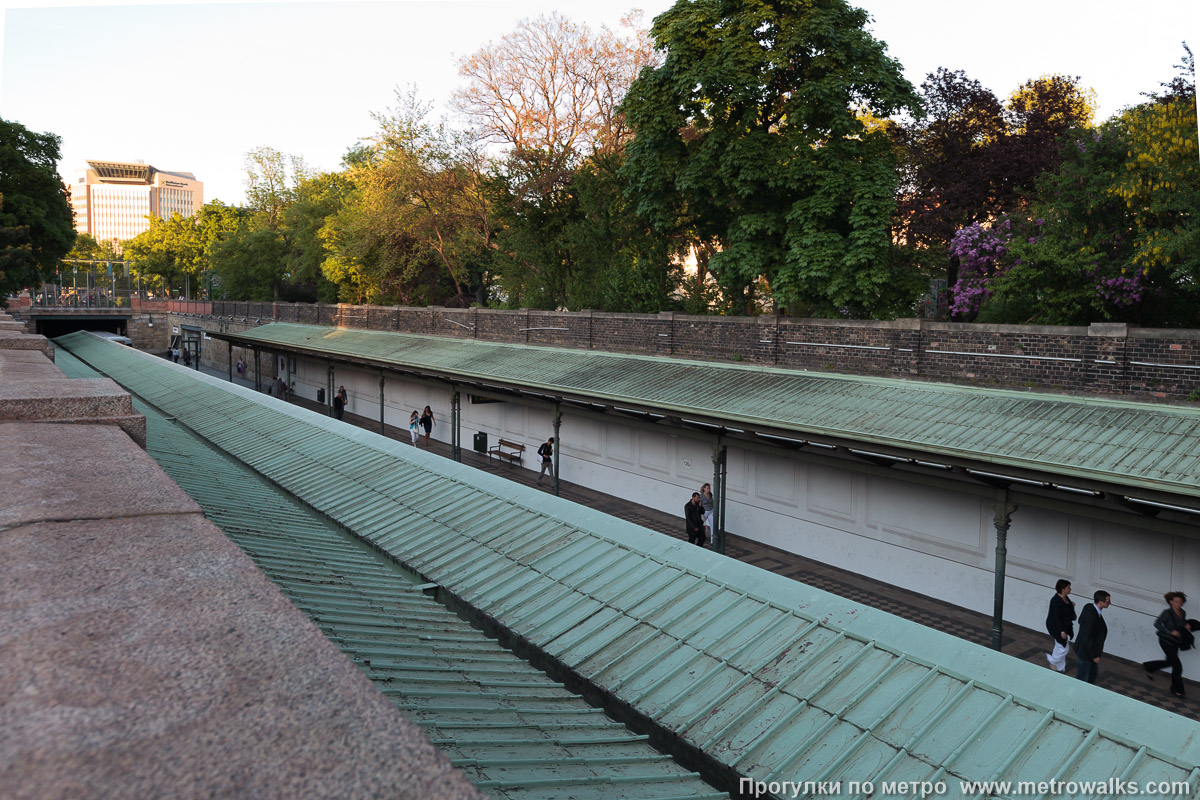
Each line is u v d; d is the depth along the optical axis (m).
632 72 31.77
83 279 97.69
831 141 18.28
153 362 25.50
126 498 3.01
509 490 8.72
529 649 5.66
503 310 27.77
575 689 5.19
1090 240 15.69
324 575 6.26
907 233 23.66
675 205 21.14
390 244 39.16
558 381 19.97
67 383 5.67
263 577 2.24
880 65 17.64
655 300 24.16
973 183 22.22
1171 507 9.84
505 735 3.95
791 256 18.02
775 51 17.56
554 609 6.11
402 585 6.74
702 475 18.91
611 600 6.08
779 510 17.16
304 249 51.56
